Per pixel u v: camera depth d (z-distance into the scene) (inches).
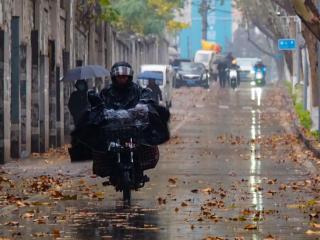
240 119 4923.7
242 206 1691.7
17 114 2869.1
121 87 1745.8
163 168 2516.0
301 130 3777.1
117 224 1476.4
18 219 1529.3
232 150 3176.7
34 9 3097.9
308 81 4877.0
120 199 1803.6
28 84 2979.8
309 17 2399.1
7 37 2696.9
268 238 1327.5
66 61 3683.6
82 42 4121.6
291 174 2340.1
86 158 1772.9
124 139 1736.0
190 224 1473.9
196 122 4741.6
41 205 1708.9
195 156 2942.9
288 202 1747.0
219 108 5856.3
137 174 1766.7
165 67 5748.0
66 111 3730.3
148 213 1604.3
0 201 1760.6
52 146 3344.0
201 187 2030.0
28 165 2596.0
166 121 1758.1
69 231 1405.0
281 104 6058.1
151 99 1756.9
